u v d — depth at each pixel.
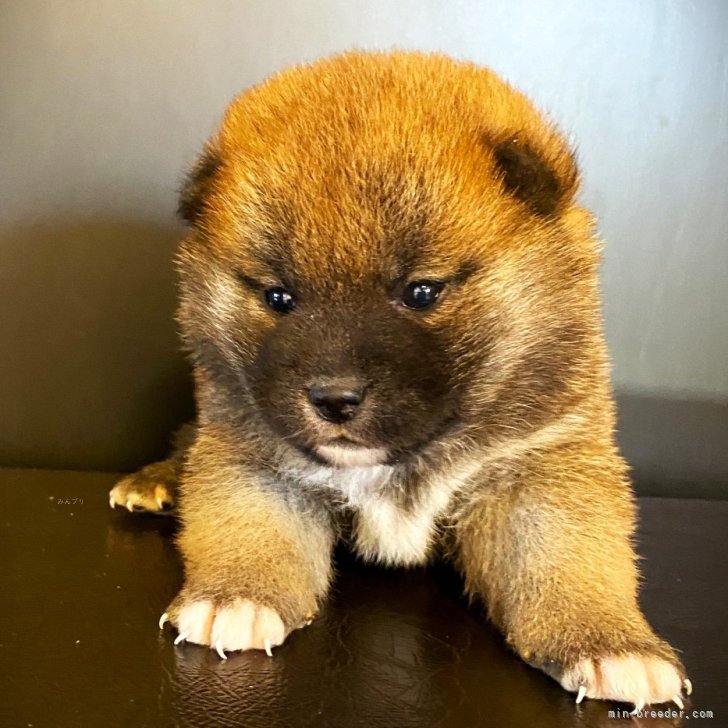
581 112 0.37
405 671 0.20
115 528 0.28
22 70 0.35
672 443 0.38
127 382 0.37
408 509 0.24
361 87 0.22
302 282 0.20
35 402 0.37
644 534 0.30
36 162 0.36
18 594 0.23
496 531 0.23
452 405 0.21
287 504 0.24
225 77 0.36
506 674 0.20
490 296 0.21
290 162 0.20
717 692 0.20
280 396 0.20
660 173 0.37
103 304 0.37
